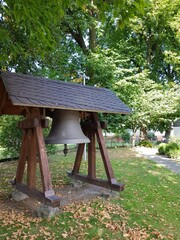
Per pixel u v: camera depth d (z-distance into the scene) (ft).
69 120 13.02
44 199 10.97
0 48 13.74
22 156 13.38
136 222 11.10
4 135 27.94
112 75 37.65
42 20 10.55
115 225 10.68
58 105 10.98
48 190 11.13
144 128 47.98
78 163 17.07
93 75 37.96
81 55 37.35
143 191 16.24
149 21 45.55
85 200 13.88
